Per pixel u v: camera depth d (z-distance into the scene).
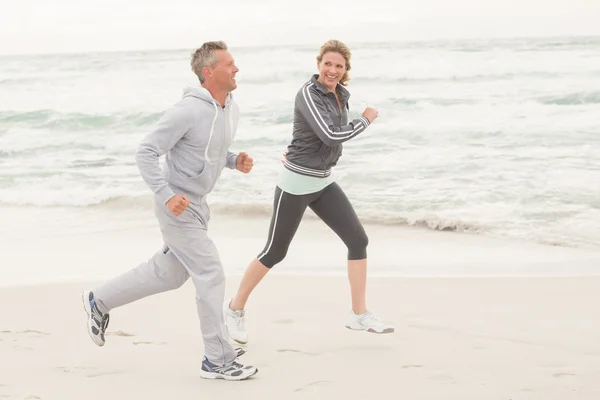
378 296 5.11
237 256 6.56
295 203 3.83
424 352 3.82
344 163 11.08
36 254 6.71
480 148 12.05
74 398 3.11
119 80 26.34
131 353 3.81
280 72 26.16
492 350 3.85
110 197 9.45
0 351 3.82
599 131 13.21
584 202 8.39
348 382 3.34
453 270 6.01
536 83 20.48
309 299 5.04
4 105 18.80
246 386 3.28
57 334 4.16
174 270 3.44
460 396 3.13
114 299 3.46
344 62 3.72
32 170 11.65
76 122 16.67
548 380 3.33
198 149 3.25
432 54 29.84
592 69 22.55
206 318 3.35
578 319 4.47
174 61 34.47
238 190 9.57
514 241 7.06
